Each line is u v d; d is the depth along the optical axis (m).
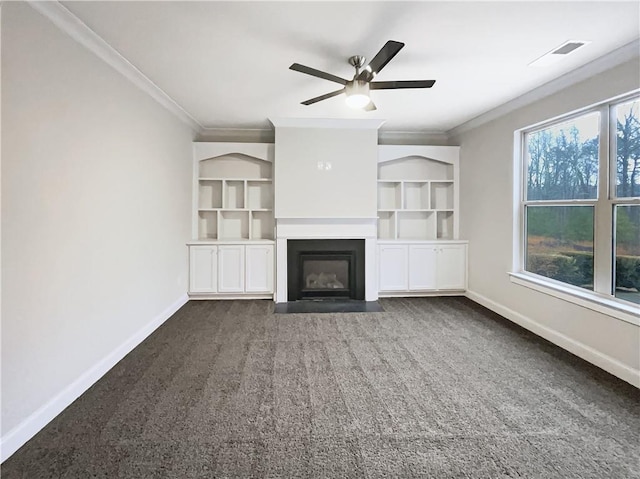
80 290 2.60
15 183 2.00
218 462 1.90
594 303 3.08
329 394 2.60
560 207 3.70
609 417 2.31
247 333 3.90
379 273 5.40
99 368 2.84
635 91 2.80
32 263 2.12
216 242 5.21
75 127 2.52
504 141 4.45
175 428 2.19
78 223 2.57
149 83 3.55
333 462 1.90
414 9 2.26
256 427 2.20
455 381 2.80
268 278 5.30
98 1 2.18
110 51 2.83
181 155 4.84
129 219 3.35
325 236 5.20
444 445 2.04
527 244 4.22
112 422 2.25
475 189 5.16
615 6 2.22
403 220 5.91
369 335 3.84
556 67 3.17
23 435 2.04
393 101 4.18
